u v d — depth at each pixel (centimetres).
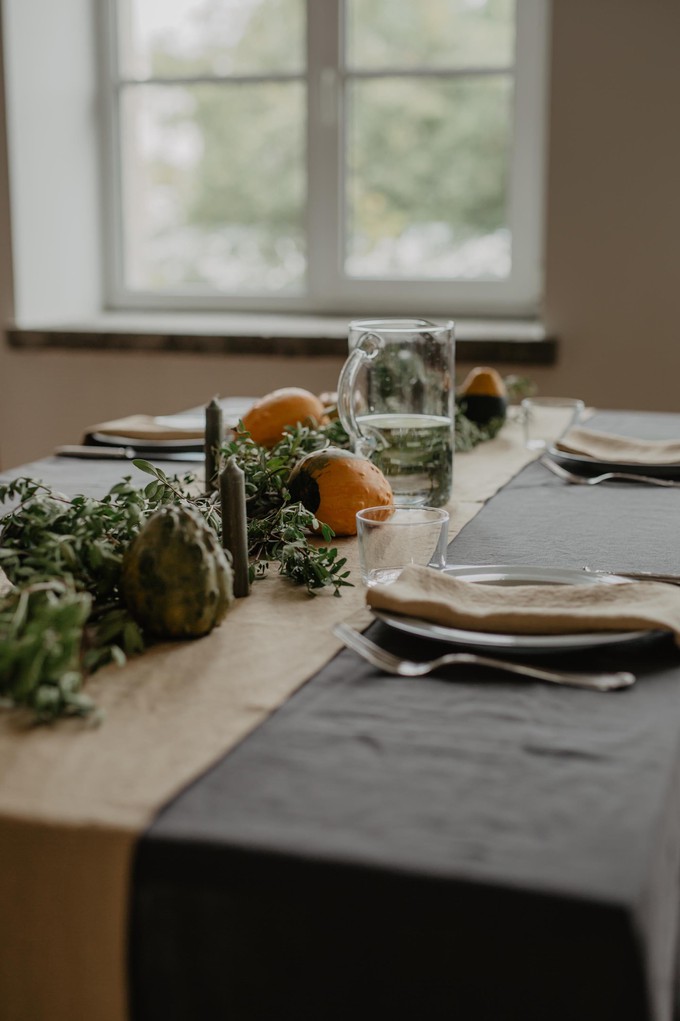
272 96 321
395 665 76
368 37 308
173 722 67
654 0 258
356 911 51
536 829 54
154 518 81
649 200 267
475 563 105
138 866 53
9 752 62
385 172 316
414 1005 51
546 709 69
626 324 274
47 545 81
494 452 170
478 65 303
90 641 78
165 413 309
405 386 122
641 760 62
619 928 48
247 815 55
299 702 70
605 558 107
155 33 326
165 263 340
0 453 325
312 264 323
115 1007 55
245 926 53
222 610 83
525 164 303
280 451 123
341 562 95
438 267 317
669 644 80
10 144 307
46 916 55
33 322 320
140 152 335
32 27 309
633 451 157
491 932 49
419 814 56
